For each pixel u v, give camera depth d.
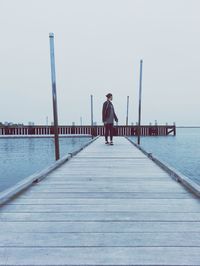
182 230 2.68
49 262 2.09
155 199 3.82
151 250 2.27
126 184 4.81
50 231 2.67
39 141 38.12
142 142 43.41
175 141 46.78
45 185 4.73
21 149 29.89
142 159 8.24
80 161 7.84
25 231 2.67
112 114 13.01
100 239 2.49
